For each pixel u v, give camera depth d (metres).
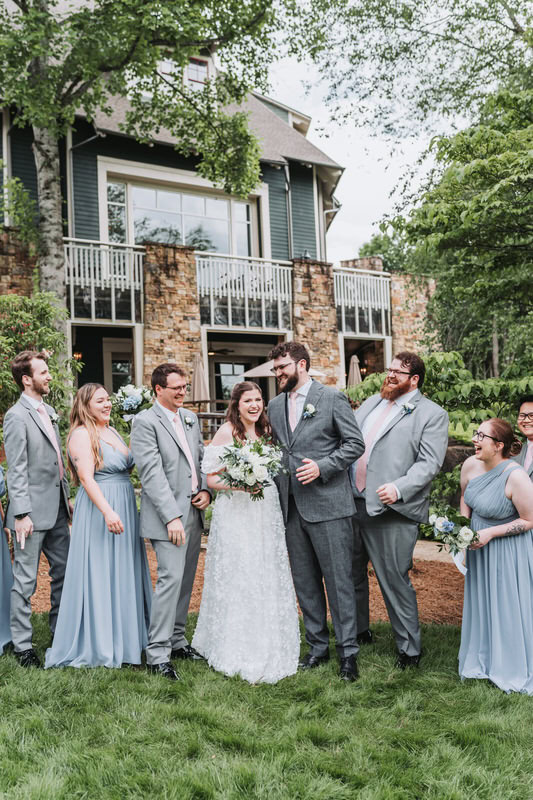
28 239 10.40
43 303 7.50
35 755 2.71
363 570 4.16
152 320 12.07
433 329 13.67
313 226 15.70
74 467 3.88
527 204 4.46
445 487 5.80
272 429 3.96
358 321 14.55
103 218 12.99
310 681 3.52
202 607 3.92
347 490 3.77
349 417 3.74
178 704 3.21
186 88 11.91
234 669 3.61
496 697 3.30
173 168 13.88
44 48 8.57
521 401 4.03
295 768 2.65
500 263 5.16
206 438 12.84
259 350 15.49
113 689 3.35
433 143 4.82
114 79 10.29
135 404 4.09
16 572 3.80
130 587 3.80
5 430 3.85
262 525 3.76
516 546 3.54
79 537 3.80
